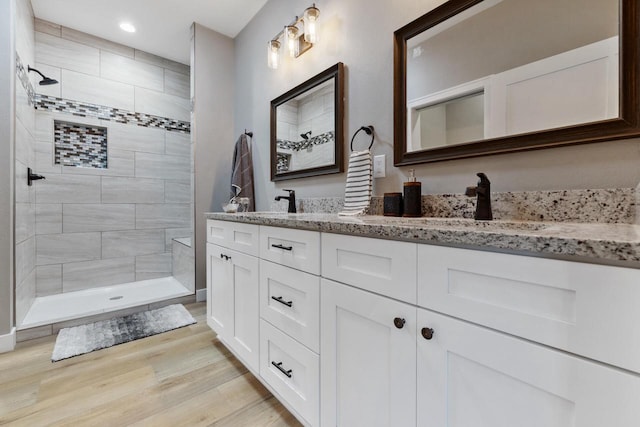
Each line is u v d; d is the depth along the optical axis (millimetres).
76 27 2561
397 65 1337
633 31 796
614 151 833
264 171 2375
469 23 1123
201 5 2305
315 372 1000
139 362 1573
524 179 998
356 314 851
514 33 1012
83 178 2648
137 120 2930
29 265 2191
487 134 1071
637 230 629
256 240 1322
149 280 2990
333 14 1689
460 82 1148
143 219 2975
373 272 801
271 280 1223
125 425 1123
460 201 1139
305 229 1039
